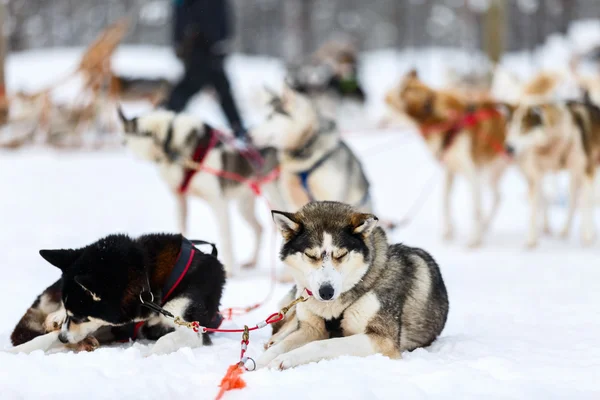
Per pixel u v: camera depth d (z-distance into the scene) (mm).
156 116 6730
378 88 24453
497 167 8750
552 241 8336
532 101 8305
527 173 8086
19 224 8734
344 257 3586
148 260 3832
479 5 30922
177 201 7133
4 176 12023
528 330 4246
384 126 17422
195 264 4047
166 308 3877
